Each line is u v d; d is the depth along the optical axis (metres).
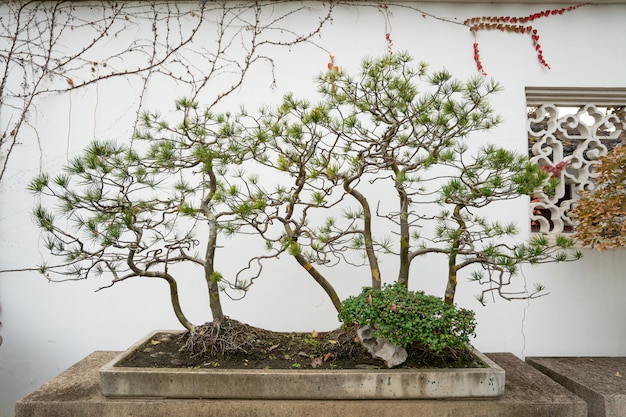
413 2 2.72
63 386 1.88
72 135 2.66
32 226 2.62
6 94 2.67
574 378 2.20
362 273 2.62
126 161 1.92
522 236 2.63
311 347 2.07
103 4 2.70
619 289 2.65
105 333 2.61
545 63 2.71
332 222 2.17
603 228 2.37
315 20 2.71
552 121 2.80
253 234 2.56
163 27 2.70
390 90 2.09
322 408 1.69
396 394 1.72
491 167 1.90
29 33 2.70
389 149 2.06
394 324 1.75
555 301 2.64
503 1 2.71
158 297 2.62
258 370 1.75
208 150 1.89
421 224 2.64
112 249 2.64
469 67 2.70
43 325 2.61
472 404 1.73
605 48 2.73
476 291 2.63
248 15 2.70
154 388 1.71
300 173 1.88
